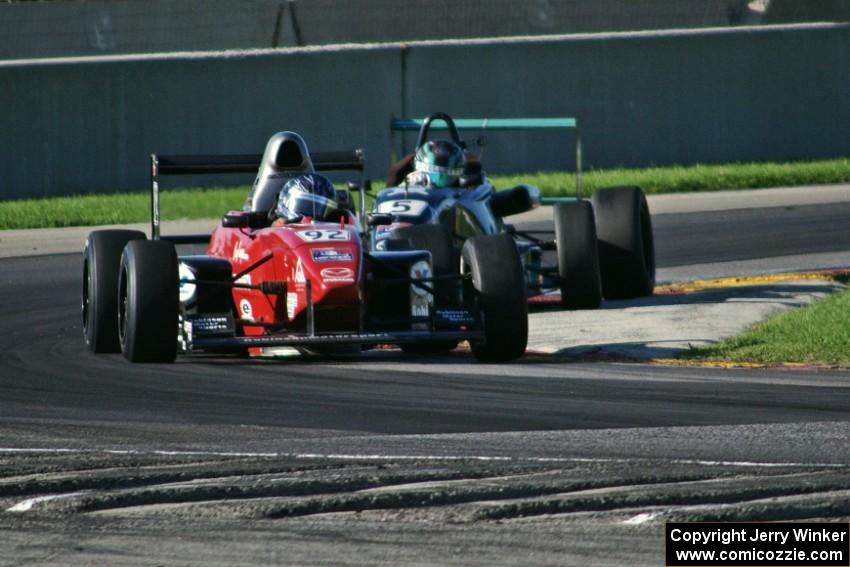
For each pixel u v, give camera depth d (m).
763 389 31.09
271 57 83.75
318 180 37.69
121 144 82.25
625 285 47.81
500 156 87.62
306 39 91.75
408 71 85.75
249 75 83.56
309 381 32.44
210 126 83.25
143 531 19.33
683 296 48.53
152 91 82.44
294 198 37.25
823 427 26.36
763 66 90.00
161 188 83.31
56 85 81.00
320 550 18.48
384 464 23.14
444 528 19.44
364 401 29.59
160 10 91.00
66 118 81.25
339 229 35.56
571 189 79.69
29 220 72.38
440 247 40.25
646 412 28.14
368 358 37.56
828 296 46.28
